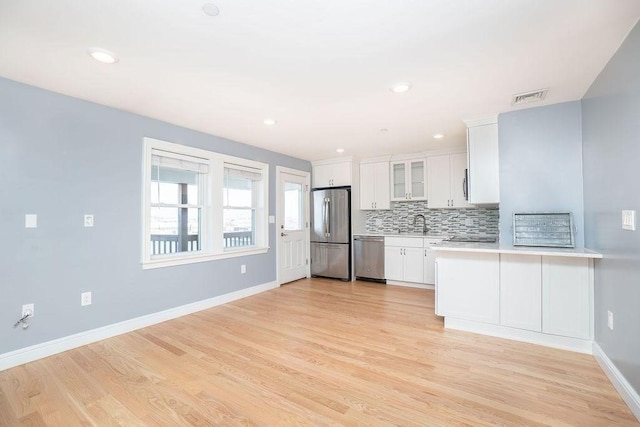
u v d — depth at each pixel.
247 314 3.53
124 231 3.00
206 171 3.85
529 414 1.72
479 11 1.58
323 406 1.81
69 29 1.73
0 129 2.29
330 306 3.83
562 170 2.82
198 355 2.48
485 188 3.20
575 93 2.62
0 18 1.61
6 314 2.29
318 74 2.28
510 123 3.06
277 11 1.58
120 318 2.96
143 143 3.17
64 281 2.60
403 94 2.65
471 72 2.26
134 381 2.09
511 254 2.76
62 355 2.49
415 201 5.35
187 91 2.57
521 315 2.71
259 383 2.06
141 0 1.48
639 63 1.67
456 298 3.01
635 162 1.73
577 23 1.68
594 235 2.45
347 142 4.35
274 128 3.65
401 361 2.35
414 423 1.65
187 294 3.57
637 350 1.71
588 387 1.98
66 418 1.71
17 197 2.36
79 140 2.71
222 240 4.01
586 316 2.46
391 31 1.75
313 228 5.65
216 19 1.64
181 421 1.68
